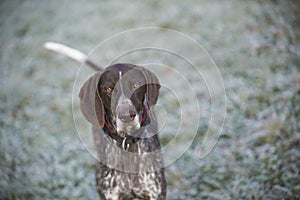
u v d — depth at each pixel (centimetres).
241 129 493
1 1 869
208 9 745
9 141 520
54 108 565
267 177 425
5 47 716
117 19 745
